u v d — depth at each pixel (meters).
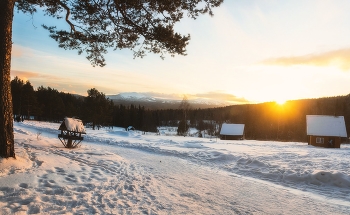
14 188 5.00
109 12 9.91
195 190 6.64
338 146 33.56
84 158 9.97
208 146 22.11
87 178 6.80
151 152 15.80
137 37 10.69
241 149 20.05
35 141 13.56
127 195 5.69
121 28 10.37
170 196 5.88
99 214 4.31
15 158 6.90
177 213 4.70
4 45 6.54
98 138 22.56
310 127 35.44
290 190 7.31
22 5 9.60
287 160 12.37
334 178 8.04
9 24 6.65
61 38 10.59
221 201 5.73
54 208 4.36
